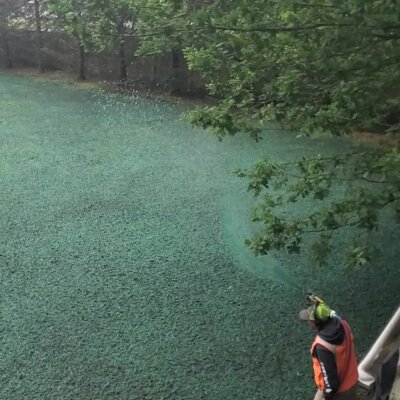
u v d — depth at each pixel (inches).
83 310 273.7
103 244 342.3
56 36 850.8
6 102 708.0
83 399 215.9
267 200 254.7
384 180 192.4
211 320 264.2
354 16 173.9
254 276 303.4
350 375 146.9
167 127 598.9
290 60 205.0
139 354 240.8
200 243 343.0
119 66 791.7
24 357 239.8
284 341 246.8
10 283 297.9
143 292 289.1
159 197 414.6
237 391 217.5
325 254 239.9
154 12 213.3
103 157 504.1
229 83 232.1
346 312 268.2
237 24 200.1
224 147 526.9
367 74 198.4
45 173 464.1
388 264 313.3
